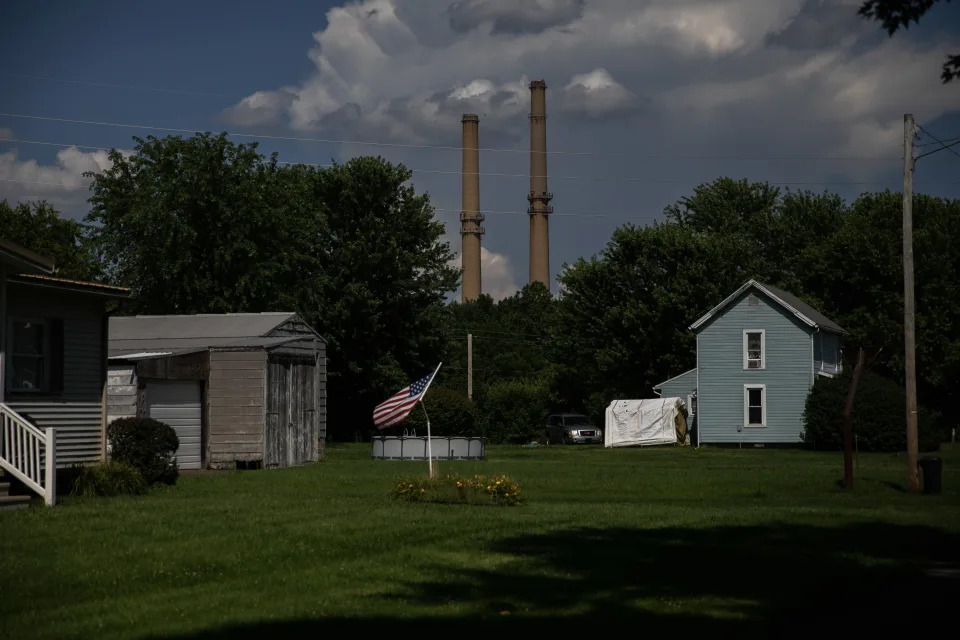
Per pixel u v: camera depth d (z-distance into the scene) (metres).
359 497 23.36
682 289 69.81
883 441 49.59
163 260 53.66
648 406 58.53
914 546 16.55
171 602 11.09
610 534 17.00
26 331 23.36
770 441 57.25
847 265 69.00
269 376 34.72
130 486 23.45
